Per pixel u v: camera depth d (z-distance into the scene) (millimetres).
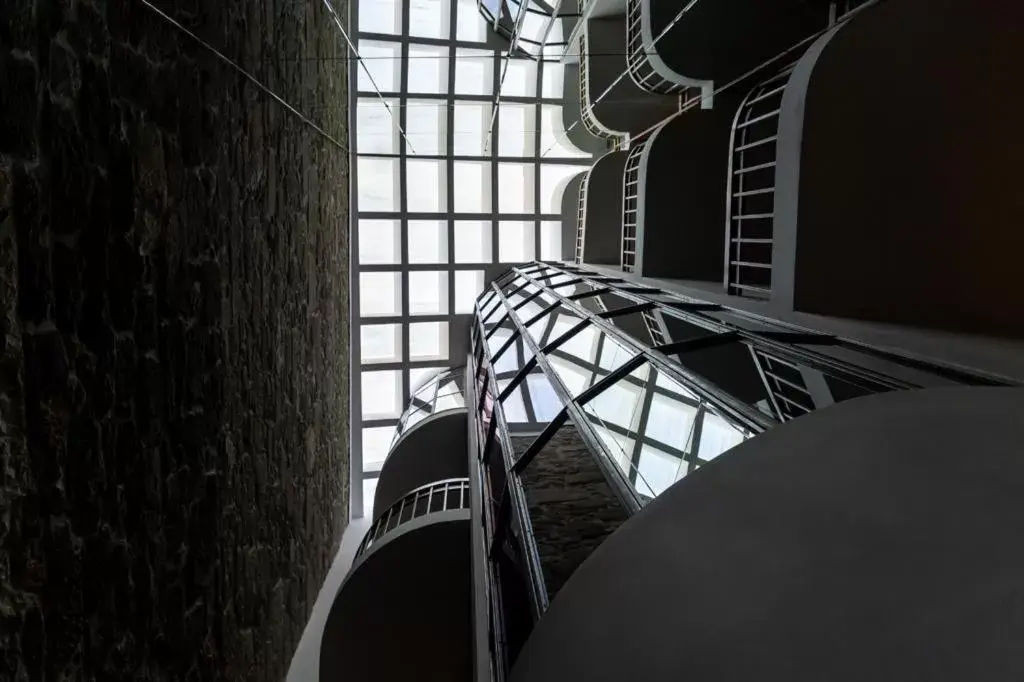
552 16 7332
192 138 3240
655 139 5629
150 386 2811
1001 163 2719
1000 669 686
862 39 2717
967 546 862
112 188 2480
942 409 1221
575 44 9094
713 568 1075
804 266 2828
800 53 4969
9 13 1905
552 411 3059
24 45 1976
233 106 3859
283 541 5281
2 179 1883
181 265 3115
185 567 3213
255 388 4387
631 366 2764
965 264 2771
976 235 2764
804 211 2807
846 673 777
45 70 2074
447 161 11859
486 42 11219
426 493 6422
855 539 965
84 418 2312
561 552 2023
